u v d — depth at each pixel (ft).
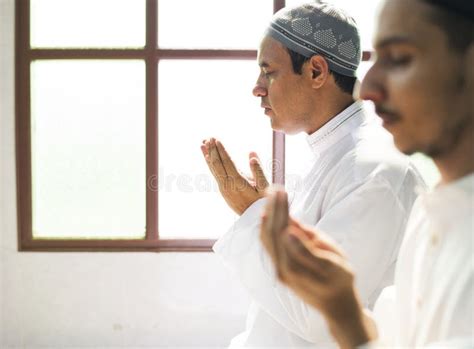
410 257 1.98
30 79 7.97
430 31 1.51
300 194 4.22
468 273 1.48
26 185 8.11
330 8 4.15
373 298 3.54
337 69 4.09
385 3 1.61
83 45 7.86
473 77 1.49
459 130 1.54
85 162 8.07
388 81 1.59
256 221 3.74
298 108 4.18
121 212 8.11
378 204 3.44
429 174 4.38
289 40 4.07
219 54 7.70
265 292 3.60
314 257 1.42
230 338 8.13
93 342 8.18
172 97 7.84
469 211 1.56
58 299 8.18
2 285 8.17
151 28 7.73
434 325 1.60
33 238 8.15
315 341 3.38
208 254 8.07
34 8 7.87
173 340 8.16
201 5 7.69
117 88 7.93
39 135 8.07
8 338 8.22
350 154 3.82
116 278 8.13
